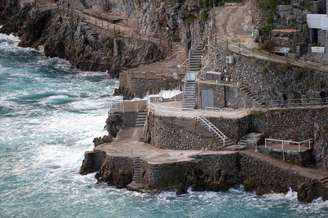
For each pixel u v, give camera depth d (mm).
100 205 98688
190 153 103312
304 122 102000
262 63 106875
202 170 101562
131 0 178500
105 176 104438
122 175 102938
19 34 198625
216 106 109875
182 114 107438
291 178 97812
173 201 98500
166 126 107312
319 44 110500
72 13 183625
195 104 111125
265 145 102500
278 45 111812
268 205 96312
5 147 118812
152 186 100750
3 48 188375
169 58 149375
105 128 124000
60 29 180500
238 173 101375
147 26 166375
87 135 122125
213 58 114500
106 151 106688
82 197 101125
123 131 116625
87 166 107875
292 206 95500
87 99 143375
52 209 98500
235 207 96312
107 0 187500
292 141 102375
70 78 160625
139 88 134875
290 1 115000
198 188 100875
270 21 114188
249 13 131000
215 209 96062
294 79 105000
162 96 120250
